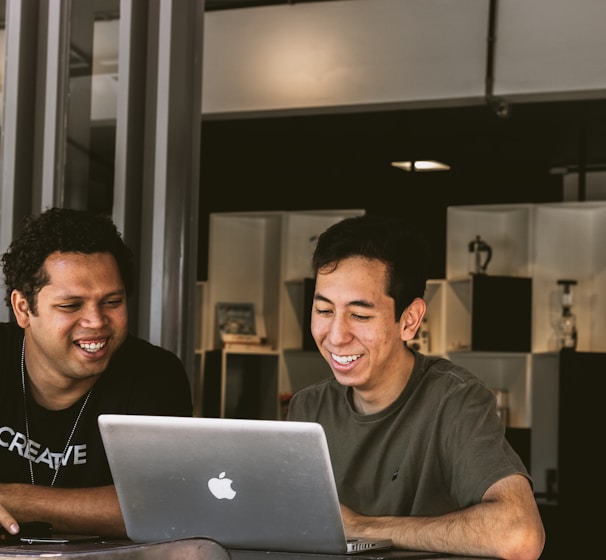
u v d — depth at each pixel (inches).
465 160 319.0
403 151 312.3
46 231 90.2
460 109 264.1
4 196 130.4
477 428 80.6
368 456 84.8
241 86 227.3
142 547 57.0
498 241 313.6
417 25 215.0
